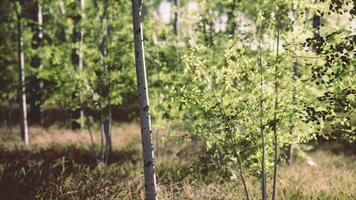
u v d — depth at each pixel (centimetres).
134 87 1448
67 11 1480
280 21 792
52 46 1441
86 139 1952
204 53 1259
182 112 1284
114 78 1409
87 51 1426
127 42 1412
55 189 980
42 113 2503
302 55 737
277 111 740
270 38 787
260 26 778
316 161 1673
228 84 780
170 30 1501
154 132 2061
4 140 1902
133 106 2650
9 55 2128
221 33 1285
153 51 1477
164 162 1442
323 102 717
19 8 1786
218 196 991
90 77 1420
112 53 1409
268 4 827
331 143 1933
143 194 965
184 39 1435
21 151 1525
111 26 1425
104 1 1431
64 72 1420
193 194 1001
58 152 1539
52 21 1653
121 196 964
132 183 1038
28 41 2023
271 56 768
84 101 1463
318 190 1052
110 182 1047
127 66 1417
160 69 1477
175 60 1446
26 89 2288
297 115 733
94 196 955
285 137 770
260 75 756
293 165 1466
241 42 799
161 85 1460
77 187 984
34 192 952
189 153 1520
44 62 2011
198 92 807
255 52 843
